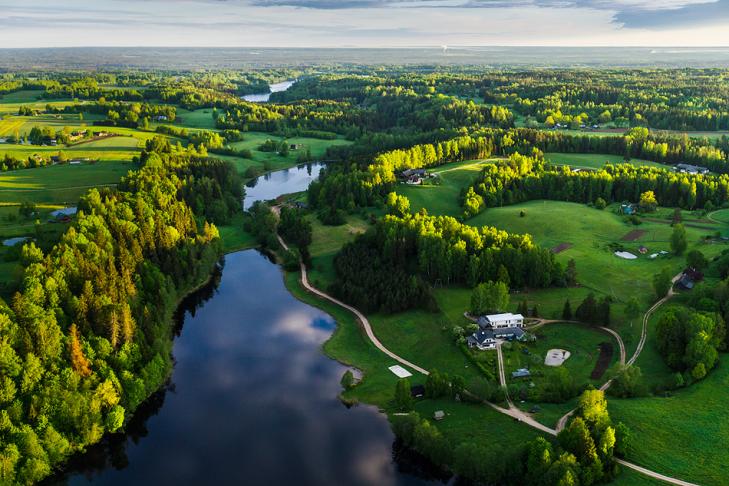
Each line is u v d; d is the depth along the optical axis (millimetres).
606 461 88000
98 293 127500
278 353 138375
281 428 111312
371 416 113938
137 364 119000
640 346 126125
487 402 109562
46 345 106625
